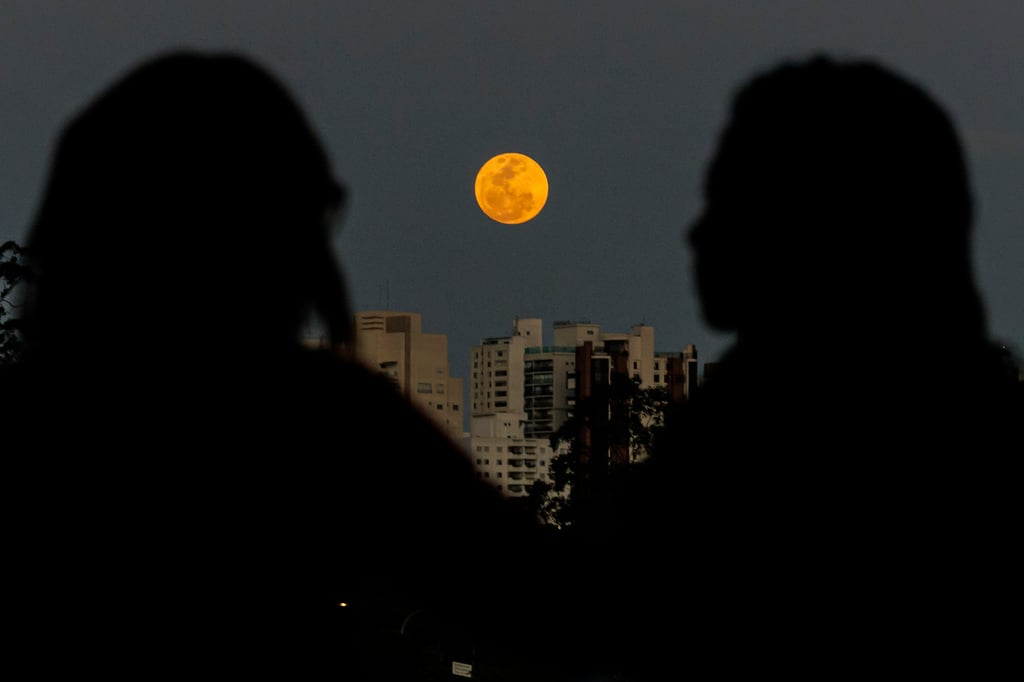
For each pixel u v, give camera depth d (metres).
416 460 13.27
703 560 14.47
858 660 14.27
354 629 12.98
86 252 12.88
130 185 12.81
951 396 14.31
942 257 14.52
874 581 14.19
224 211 12.86
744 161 14.75
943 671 14.16
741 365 14.90
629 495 14.91
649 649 14.36
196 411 12.79
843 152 14.45
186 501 12.70
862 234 14.45
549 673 14.06
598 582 14.23
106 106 12.95
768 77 14.81
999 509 14.05
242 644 12.69
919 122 14.50
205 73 12.99
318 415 13.02
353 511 13.03
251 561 12.74
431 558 13.27
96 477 12.70
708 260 15.04
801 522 14.36
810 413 14.43
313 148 13.23
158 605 12.61
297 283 13.16
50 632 12.58
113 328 12.91
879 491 14.23
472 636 13.59
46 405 12.82
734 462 14.55
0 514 12.68
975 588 14.07
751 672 14.37
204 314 12.91
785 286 14.62
